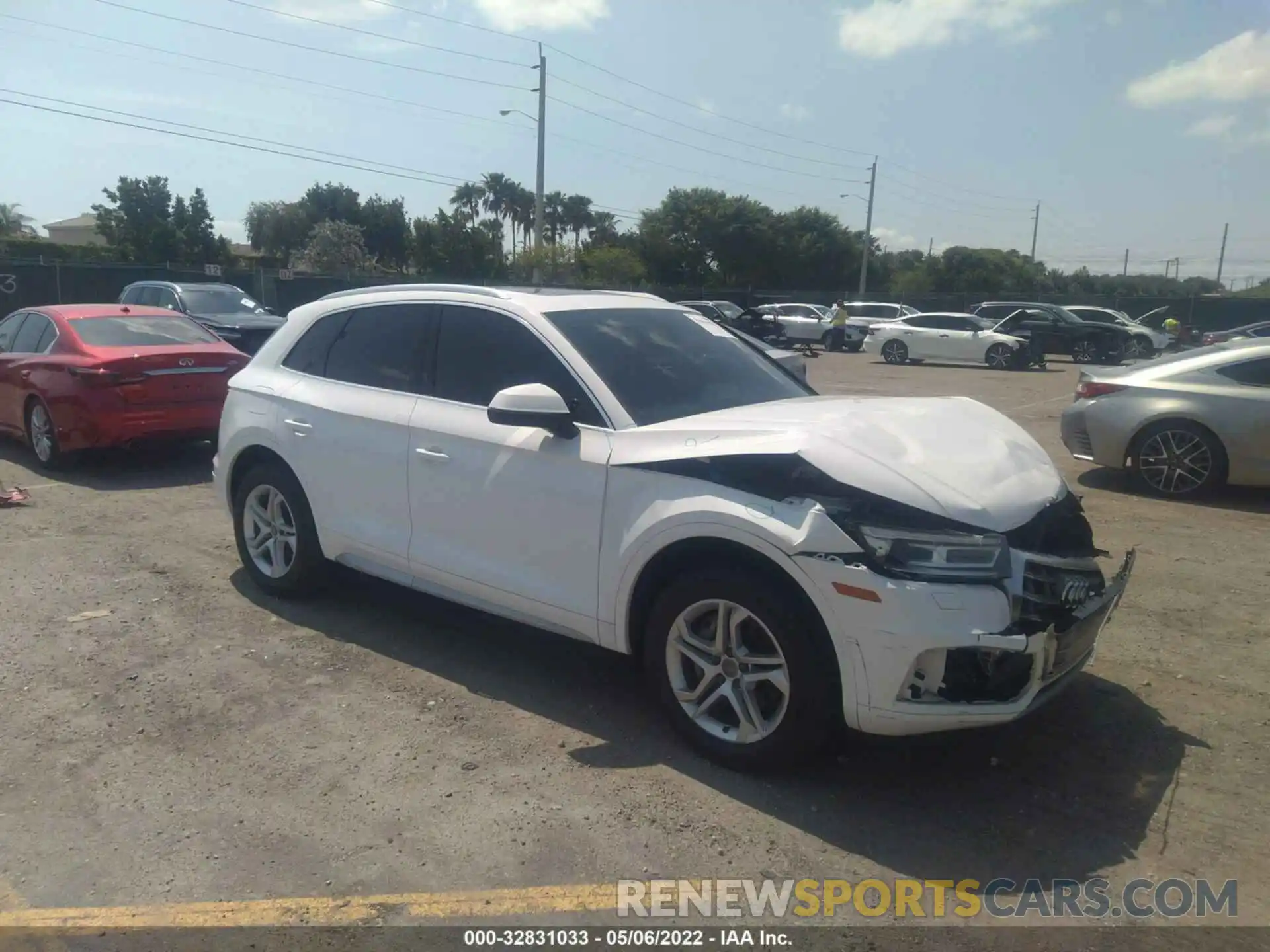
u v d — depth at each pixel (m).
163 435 9.06
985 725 3.41
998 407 16.70
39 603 5.64
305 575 5.49
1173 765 3.90
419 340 4.95
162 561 6.48
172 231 55.12
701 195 73.75
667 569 3.92
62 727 4.17
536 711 4.33
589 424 4.16
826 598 3.37
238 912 3.02
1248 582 6.26
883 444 3.66
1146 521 7.92
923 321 28.69
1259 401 8.37
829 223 76.00
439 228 60.88
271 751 3.97
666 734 4.11
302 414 5.27
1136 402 8.91
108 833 3.41
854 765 3.85
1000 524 3.43
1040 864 3.25
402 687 4.57
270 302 29.89
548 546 4.20
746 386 4.67
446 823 3.46
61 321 9.48
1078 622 3.54
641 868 3.22
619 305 4.92
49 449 9.35
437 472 4.60
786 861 3.26
